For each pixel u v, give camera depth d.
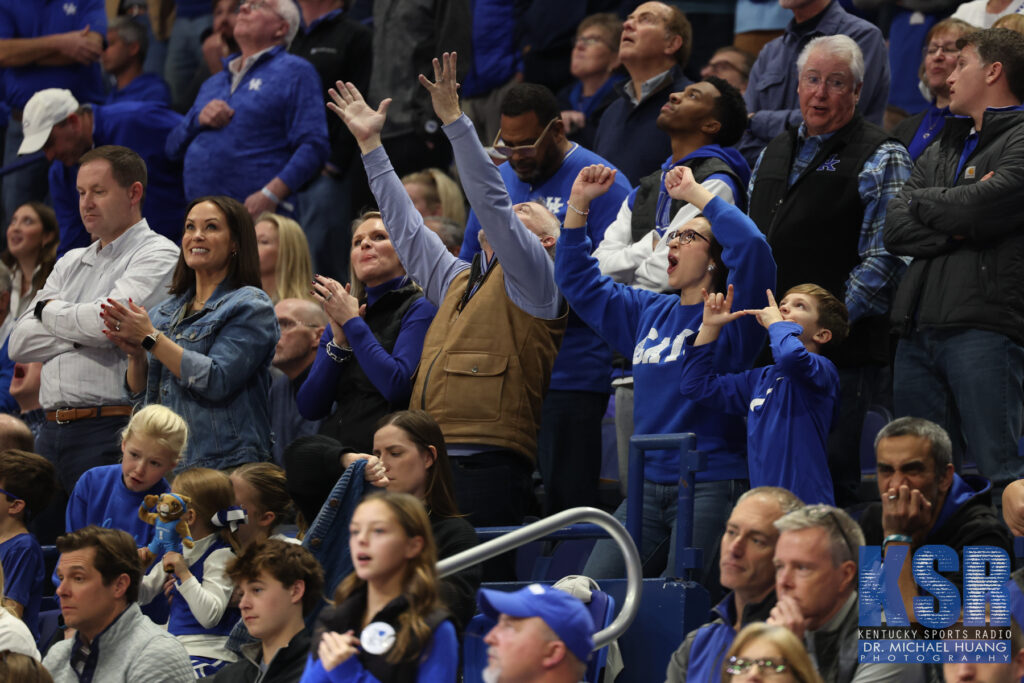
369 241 22.86
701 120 22.97
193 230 22.31
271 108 31.41
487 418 20.47
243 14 31.84
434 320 21.55
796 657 12.78
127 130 32.66
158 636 17.64
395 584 13.30
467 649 17.38
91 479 20.97
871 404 24.27
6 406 27.56
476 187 20.14
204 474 19.00
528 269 20.47
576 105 32.06
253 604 16.09
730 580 15.18
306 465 17.73
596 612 17.88
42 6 36.91
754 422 18.34
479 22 33.06
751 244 19.08
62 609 17.45
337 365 22.47
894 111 30.05
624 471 23.00
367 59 33.09
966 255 20.70
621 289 20.55
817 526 14.62
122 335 21.41
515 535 14.95
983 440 20.48
